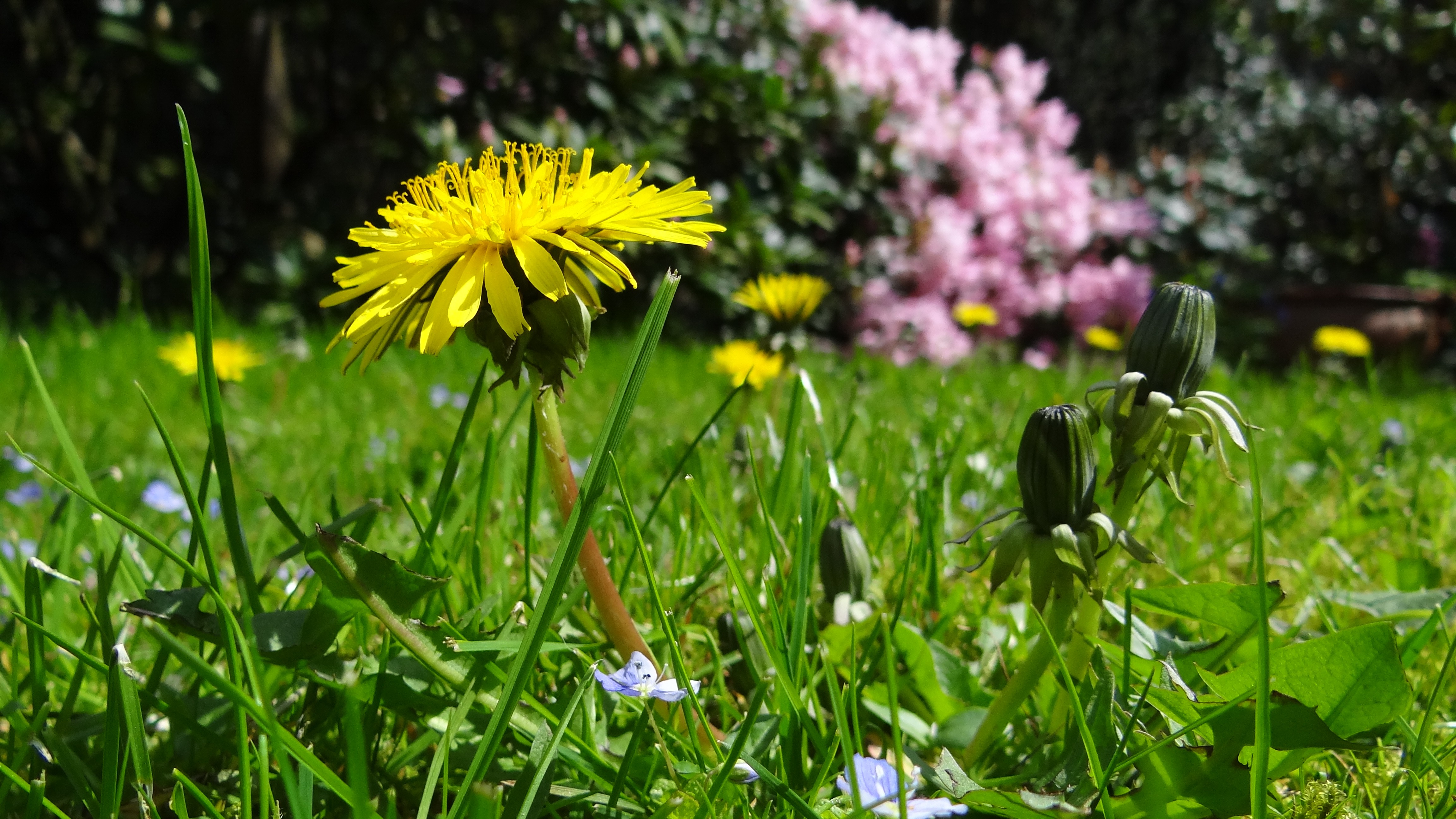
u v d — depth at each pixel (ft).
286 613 0.72
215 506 1.53
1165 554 1.24
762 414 1.66
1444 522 1.38
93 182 6.17
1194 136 7.14
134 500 1.58
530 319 0.69
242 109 5.18
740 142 4.61
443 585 0.68
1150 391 0.69
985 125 4.86
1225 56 7.23
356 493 1.65
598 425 2.10
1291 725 0.64
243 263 4.99
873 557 1.11
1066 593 0.67
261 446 2.06
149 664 0.93
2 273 5.68
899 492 1.41
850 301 4.68
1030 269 4.96
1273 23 6.06
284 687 0.82
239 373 2.17
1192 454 1.49
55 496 1.53
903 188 4.74
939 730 0.81
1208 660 0.78
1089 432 0.67
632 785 0.72
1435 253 6.89
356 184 5.51
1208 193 6.29
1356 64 7.54
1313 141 6.97
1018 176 4.83
